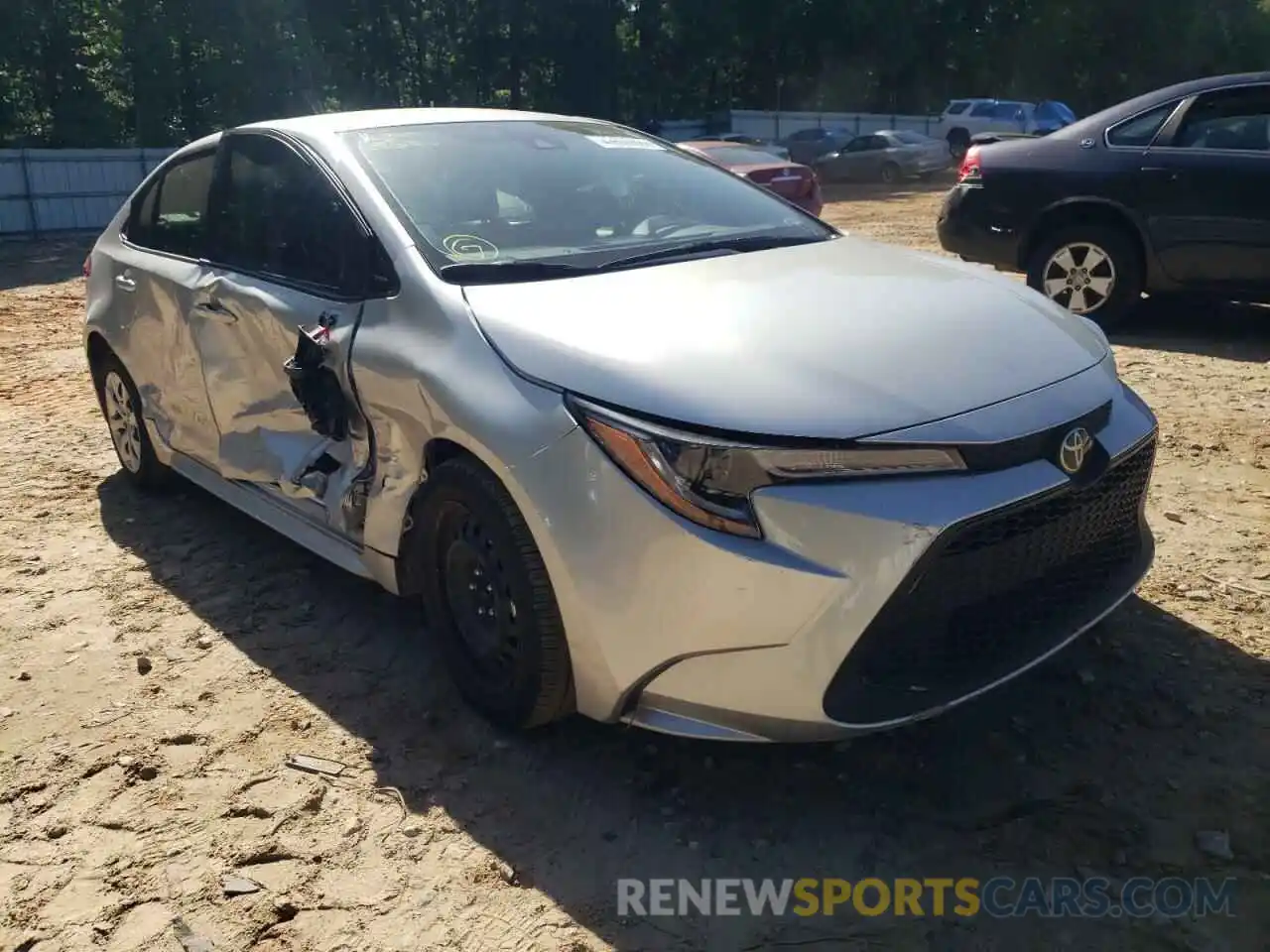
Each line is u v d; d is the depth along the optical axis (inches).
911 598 99.5
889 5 1622.8
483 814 112.3
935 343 113.0
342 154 146.6
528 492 108.2
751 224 154.7
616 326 113.3
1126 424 116.1
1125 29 1873.8
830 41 1628.9
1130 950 92.5
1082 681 129.3
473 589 122.4
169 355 175.9
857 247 149.1
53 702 134.9
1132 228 289.4
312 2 1358.3
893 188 1099.3
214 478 176.7
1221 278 277.9
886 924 96.5
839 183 1198.3
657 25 1571.1
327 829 110.8
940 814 109.6
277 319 145.3
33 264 612.7
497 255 132.6
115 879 105.0
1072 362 116.7
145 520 192.2
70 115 1109.1
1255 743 117.4
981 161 314.3
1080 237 296.7
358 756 122.6
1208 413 226.2
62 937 98.1
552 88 1574.8
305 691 136.0
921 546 97.3
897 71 1728.6
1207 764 114.6
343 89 1382.9
